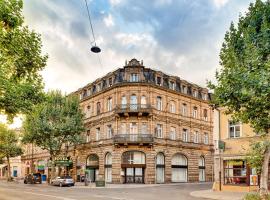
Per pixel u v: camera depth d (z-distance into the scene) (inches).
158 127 1904.5
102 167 1929.1
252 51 695.1
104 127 1967.3
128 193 1138.7
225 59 753.0
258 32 754.8
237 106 714.2
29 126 1892.2
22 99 720.3
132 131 1845.5
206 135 2251.5
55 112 1908.2
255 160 808.3
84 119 2070.6
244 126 1201.4
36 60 714.8
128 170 1825.8
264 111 690.2
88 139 2132.1
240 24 778.2
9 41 645.9
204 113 2249.0
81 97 2278.5
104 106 1991.9
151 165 1808.6
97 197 967.0
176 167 1979.6
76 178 2182.6
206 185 1660.9
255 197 713.6
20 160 3221.0
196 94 2208.4
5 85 668.1
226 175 1237.1
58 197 966.4
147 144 1807.3
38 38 708.0
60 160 2022.6
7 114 721.0
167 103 1964.8
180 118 2032.5
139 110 1811.0
